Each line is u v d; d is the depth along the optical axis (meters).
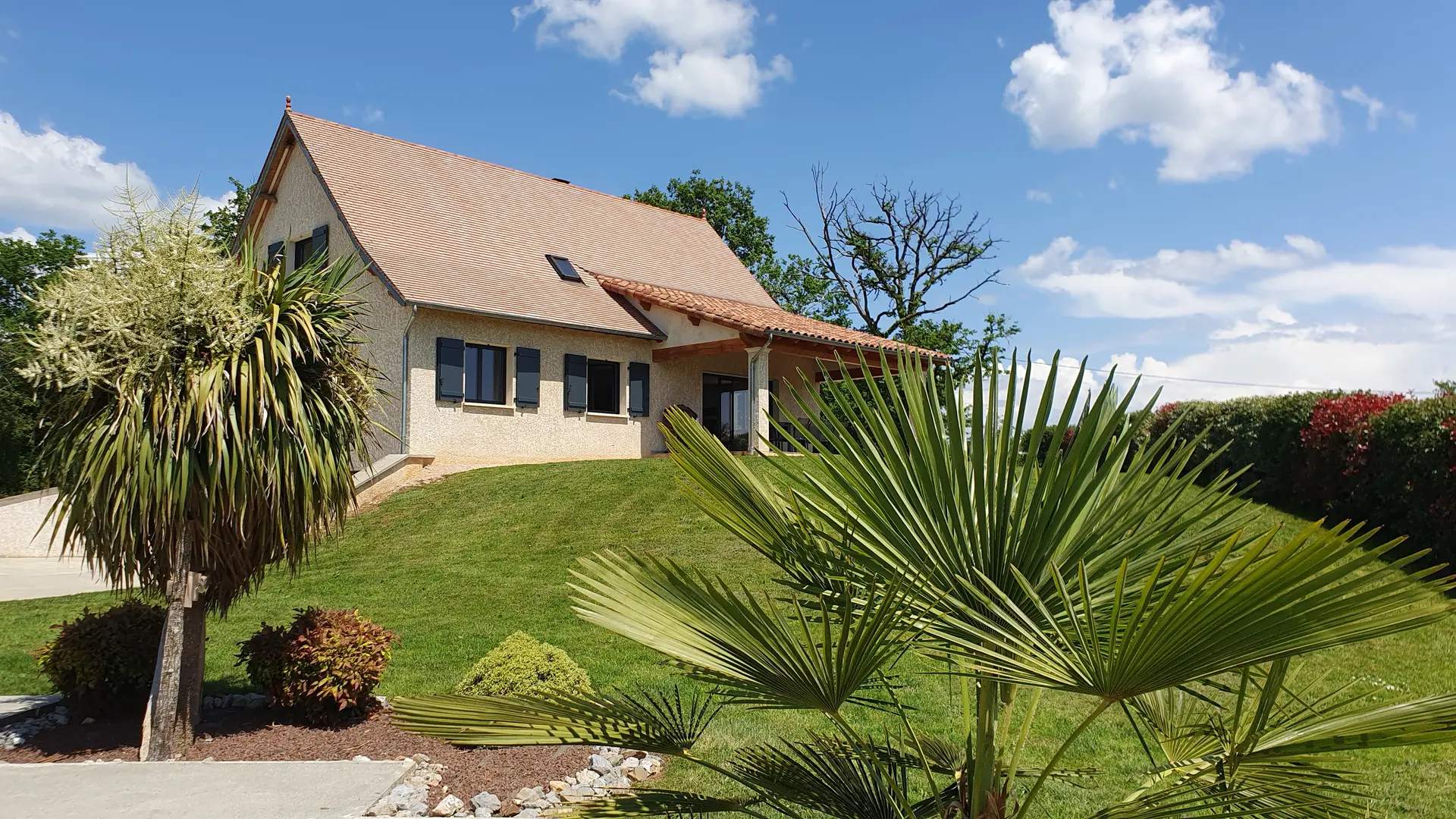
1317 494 11.49
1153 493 2.44
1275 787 2.19
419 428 16.61
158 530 5.45
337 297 6.25
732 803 2.39
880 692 6.50
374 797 4.67
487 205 21.75
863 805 2.43
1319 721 2.23
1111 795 4.95
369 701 6.55
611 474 15.42
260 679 6.07
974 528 2.20
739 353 22.38
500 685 5.96
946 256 33.66
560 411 18.77
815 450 2.40
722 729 5.93
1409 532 9.91
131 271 5.40
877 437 2.28
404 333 16.55
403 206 19.69
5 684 7.57
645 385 20.34
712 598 2.18
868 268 34.28
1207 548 2.27
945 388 2.25
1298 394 12.50
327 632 6.17
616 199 26.14
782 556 2.45
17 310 32.22
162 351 5.32
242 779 4.94
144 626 6.39
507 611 9.40
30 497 18.38
